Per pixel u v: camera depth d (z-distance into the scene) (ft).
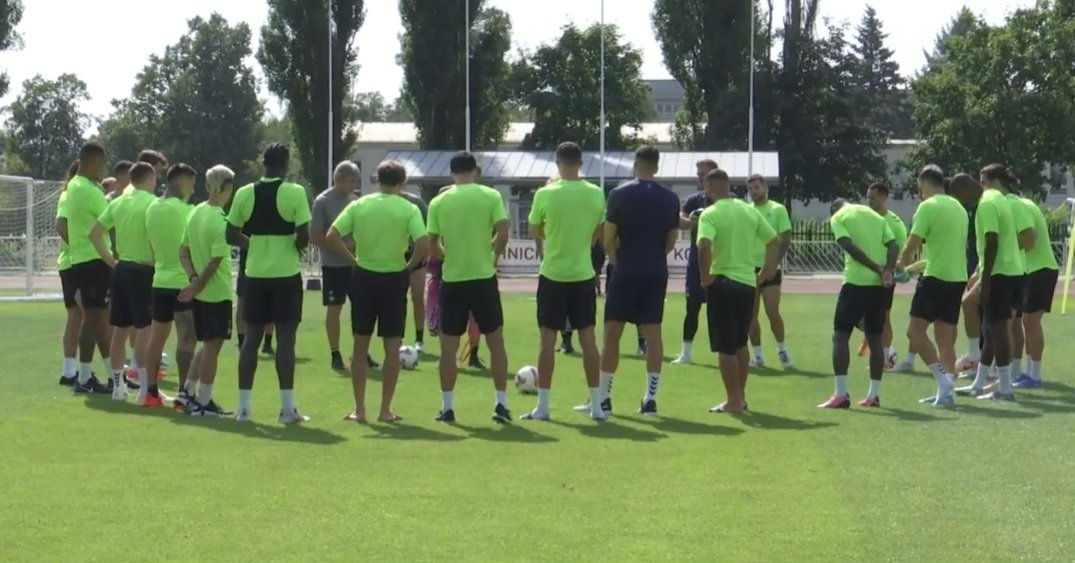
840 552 21.65
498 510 24.71
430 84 186.29
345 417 37.11
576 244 36.65
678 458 30.37
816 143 209.26
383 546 22.04
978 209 41.96
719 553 21.58
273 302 36.19
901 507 24.97
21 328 68.03
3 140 327.06
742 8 190.08
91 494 26.05
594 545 22.11
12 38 192.54
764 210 50.83
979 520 23.88
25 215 113.09
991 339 42.73
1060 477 27.86
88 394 41.91
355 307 36.47
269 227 36.09
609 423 36.29
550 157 161.99
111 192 48.42
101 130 312.71
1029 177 176.24
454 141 188.14
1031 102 174.09
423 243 36.14
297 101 186.39
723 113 191.21
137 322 39.96
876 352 39.96
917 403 40.83
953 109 179.11
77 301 43.60
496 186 159.53
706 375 48.37
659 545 22.12
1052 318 78.54
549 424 36.06
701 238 37.78
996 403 40.88
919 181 41.98
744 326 38.60
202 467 29.01
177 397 38.73
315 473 28.37
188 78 290.76
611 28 224.33
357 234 36.24
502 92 201.67
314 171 187.73
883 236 40.16
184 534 22.84
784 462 29.76
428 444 32.40
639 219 37.50
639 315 37.83
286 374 36.19
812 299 101.40
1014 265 41.75
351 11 187.21
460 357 51.24
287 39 185.68
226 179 37.68
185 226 38.63
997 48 175.42
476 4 186.91
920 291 41.11
